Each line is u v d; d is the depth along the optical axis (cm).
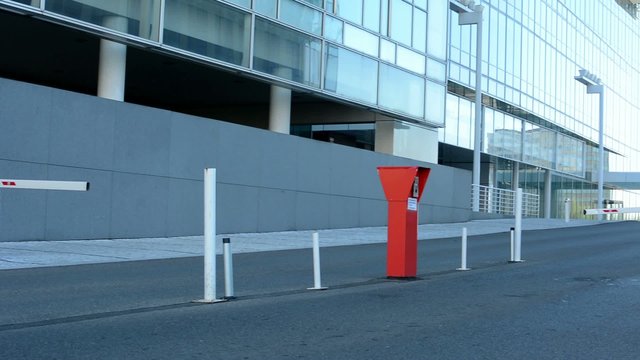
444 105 3216
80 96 1741
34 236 1652
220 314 887
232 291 1015
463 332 793
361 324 836
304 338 754
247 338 751
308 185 2455
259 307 945
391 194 1280
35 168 1645
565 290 1131
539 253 1803
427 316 892
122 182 1842
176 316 869
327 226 2534
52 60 2456
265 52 2292
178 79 2612
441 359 666
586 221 3650
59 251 1528
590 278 1284
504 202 4091
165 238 1939
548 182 4928
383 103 2800
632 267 1468
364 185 2719
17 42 2177
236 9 2186
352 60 2648
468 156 4094
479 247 1981
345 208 2620
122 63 1970
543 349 710
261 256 1625
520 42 4428
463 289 1139
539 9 4712
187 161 2020
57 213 1697
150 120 1916
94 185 1775
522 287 1166
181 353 679
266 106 3148
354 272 1368
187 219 2022
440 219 3117
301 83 2416
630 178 5562
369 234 2381
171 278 1203
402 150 3031
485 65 3984
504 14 4219
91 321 830
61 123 1700
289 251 1762
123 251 1592
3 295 996
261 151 2270
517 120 4388
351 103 2659
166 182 1959
